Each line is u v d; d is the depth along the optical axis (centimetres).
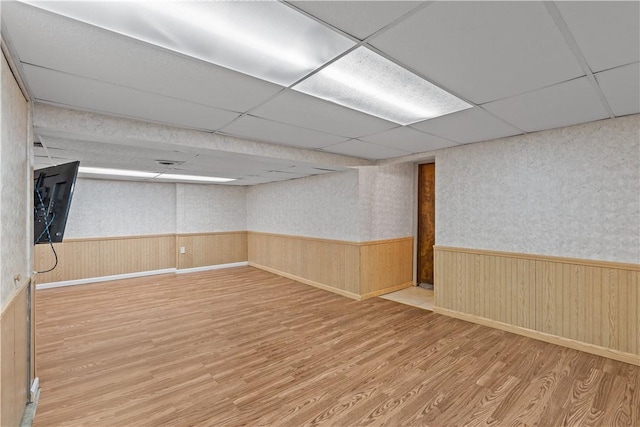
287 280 612
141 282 598
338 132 318
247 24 138
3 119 146
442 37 151
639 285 272
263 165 441
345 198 503
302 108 245
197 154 353
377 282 500
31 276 215
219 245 743
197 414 211
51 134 252
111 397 230
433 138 347
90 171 505
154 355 296
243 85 202
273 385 245
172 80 192
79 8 123
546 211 323
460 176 390
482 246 372
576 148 303
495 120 283
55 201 231
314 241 564
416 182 554
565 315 310
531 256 332
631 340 275
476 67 181
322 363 279
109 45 152
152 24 135
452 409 215
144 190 666
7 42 146
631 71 186
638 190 272
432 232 537
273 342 324
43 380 252
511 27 143
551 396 228
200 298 488
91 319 395
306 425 200
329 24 140
